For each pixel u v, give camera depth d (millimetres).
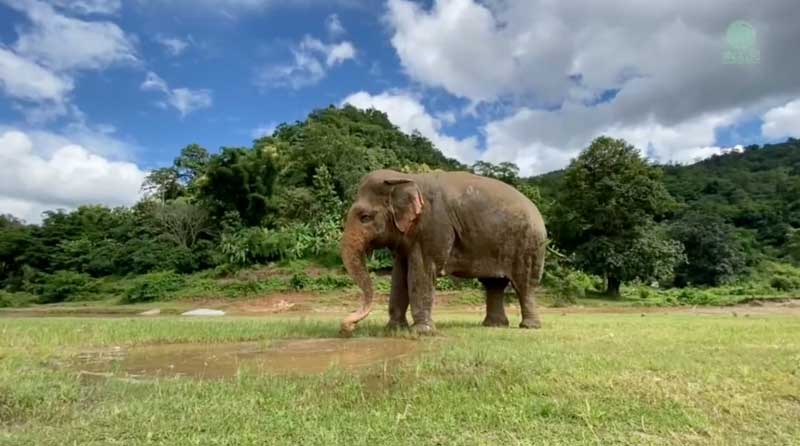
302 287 35188
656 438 4371
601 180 35344
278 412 5059
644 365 6691
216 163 47500
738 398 5320
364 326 12188
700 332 10914
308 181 54531
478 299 31625
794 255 53656
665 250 34938
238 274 38031
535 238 12391
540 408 5074
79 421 4816
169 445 4227
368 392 5848
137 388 6004
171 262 40688
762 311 25094
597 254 34750
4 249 48000
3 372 6566
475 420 4812
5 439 4316
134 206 56156
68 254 46219
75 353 8797
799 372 6344
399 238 11211
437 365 6922
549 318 17656
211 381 6355
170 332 11273
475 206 11844
